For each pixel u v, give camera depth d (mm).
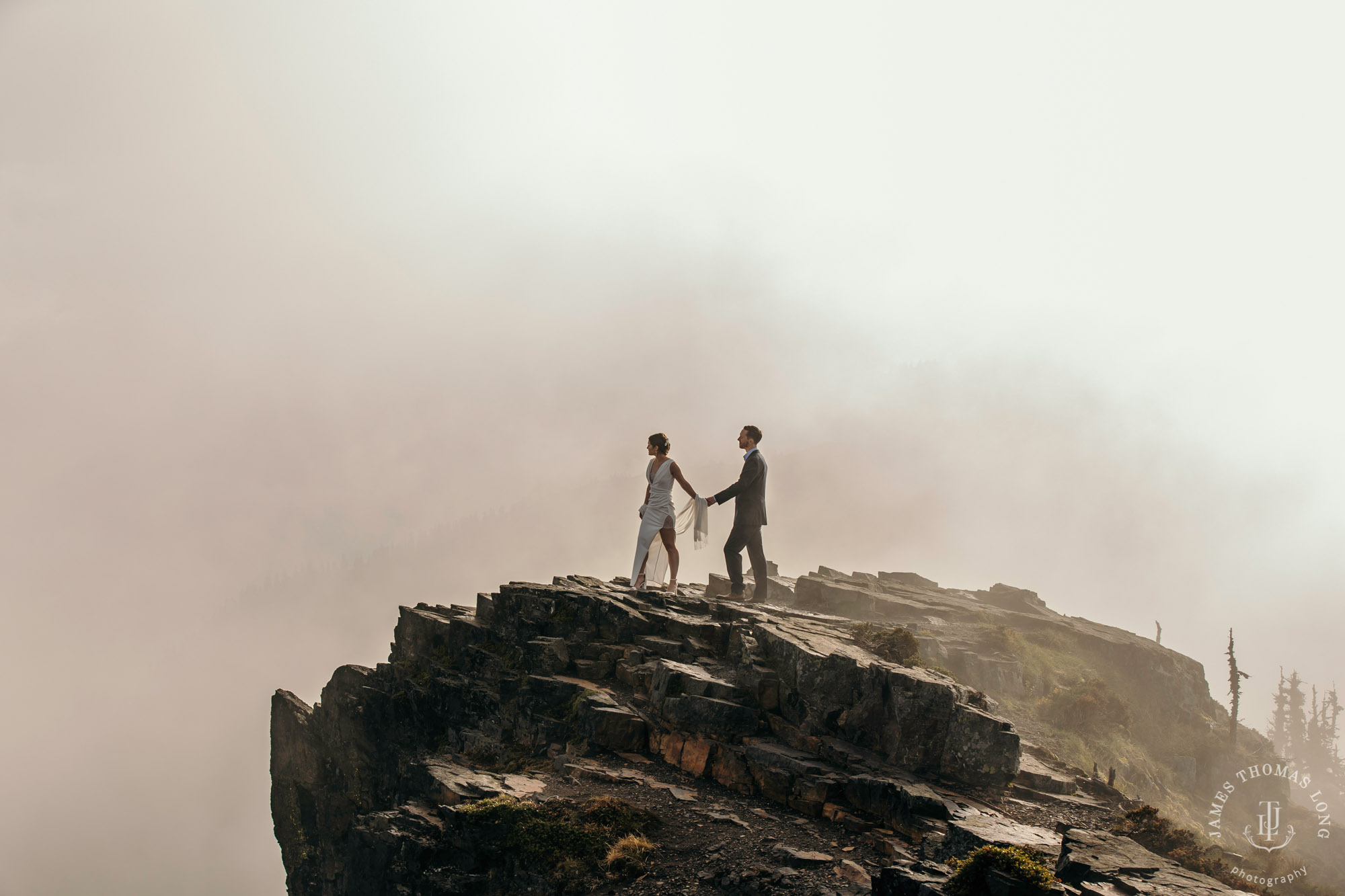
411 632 24016
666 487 19453
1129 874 8586
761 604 18531
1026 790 12320
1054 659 22219
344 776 23750
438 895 12078
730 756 13062
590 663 16641
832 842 10773
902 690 12453
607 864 10945
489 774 14828
